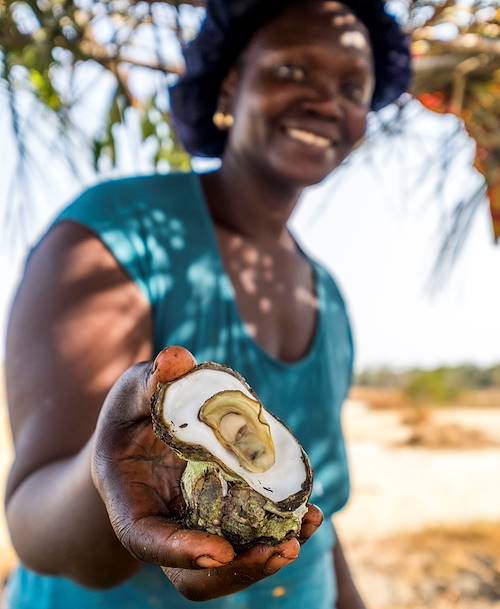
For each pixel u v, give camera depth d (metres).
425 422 6.02
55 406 0.43
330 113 0.54
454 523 2.94
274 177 0.56
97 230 0.48
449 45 0.79
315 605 0.55
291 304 0.58
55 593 0.50
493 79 0.81
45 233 0.50
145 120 0.84
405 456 4.67
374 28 0.64
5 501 0.43
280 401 0.53
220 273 0.52
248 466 0.30
